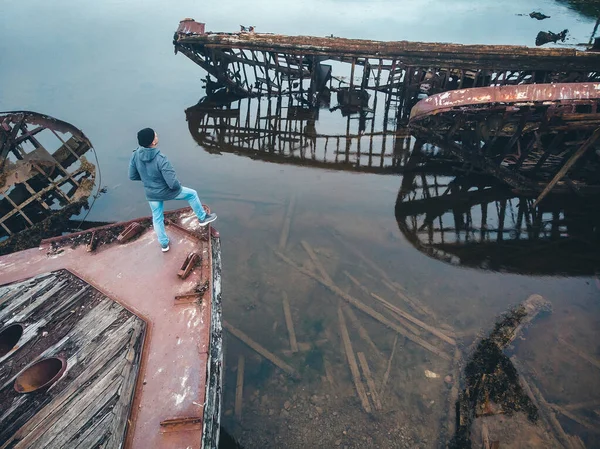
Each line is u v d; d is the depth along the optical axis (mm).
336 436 4289
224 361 5156
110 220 8086
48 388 3354
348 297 6109
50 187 7871
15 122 7383
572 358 5051
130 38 19625
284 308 5941
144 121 12195
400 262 6922
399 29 20672
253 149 10977
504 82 11766
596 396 4590
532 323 5574
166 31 20641
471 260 6961
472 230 7785
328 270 6734
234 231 7602
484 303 5992
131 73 15844
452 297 6137
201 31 13898
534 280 6457
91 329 3891
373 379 4906
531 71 11508
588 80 11359
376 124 12695
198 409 3150
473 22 22047
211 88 14531
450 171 9922
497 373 4828
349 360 5145
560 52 10562
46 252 4992
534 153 9797
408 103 12438
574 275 6551
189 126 12164
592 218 8086
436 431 4301
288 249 7199
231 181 9266
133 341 3668
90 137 11016
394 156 10633
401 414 4492
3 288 4395
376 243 7379
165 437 2947
